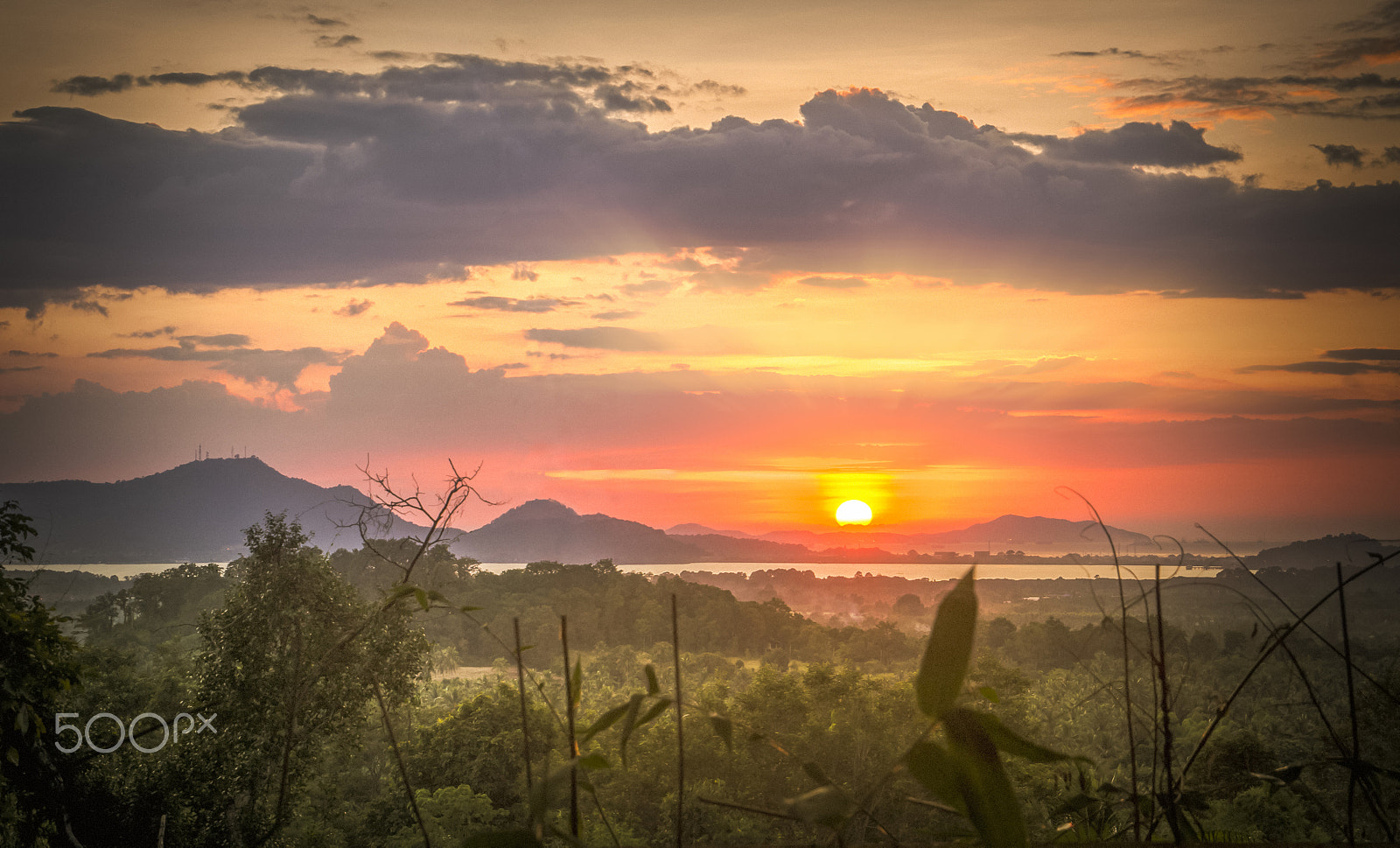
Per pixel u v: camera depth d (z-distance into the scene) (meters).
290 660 17.12
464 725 31.08
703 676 68.62
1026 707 26.66
